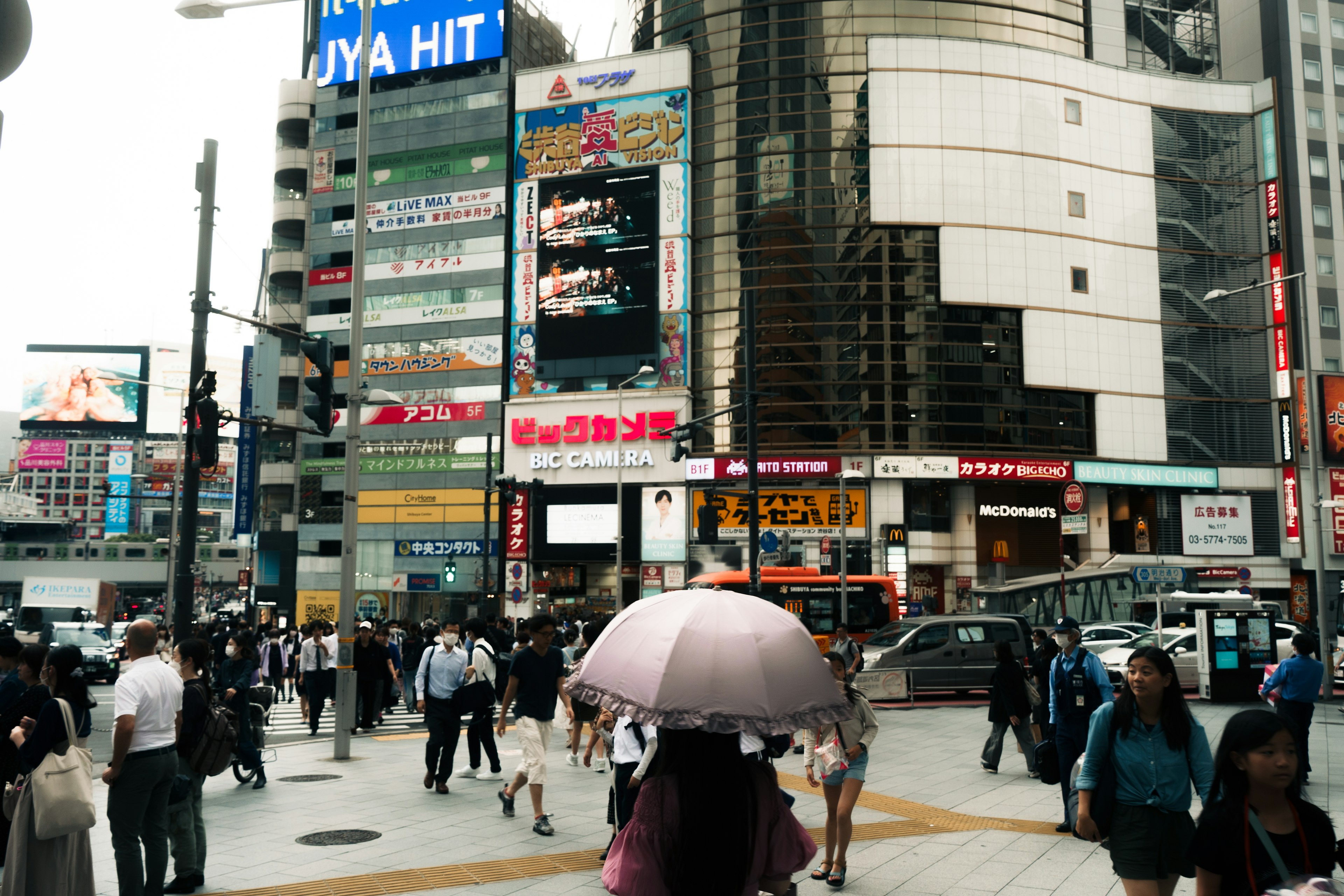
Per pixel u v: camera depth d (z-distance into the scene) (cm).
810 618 2636
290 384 5616
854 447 4206
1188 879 670
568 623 3503
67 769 538
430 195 4944
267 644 2114
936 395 4259
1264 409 4616
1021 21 4591
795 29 4488
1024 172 4444
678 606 353
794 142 4409
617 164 4528
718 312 4378
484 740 1174
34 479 13538
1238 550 4475
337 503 4922
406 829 891
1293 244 4909
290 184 5684
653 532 4281
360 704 1783
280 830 888
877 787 1121
